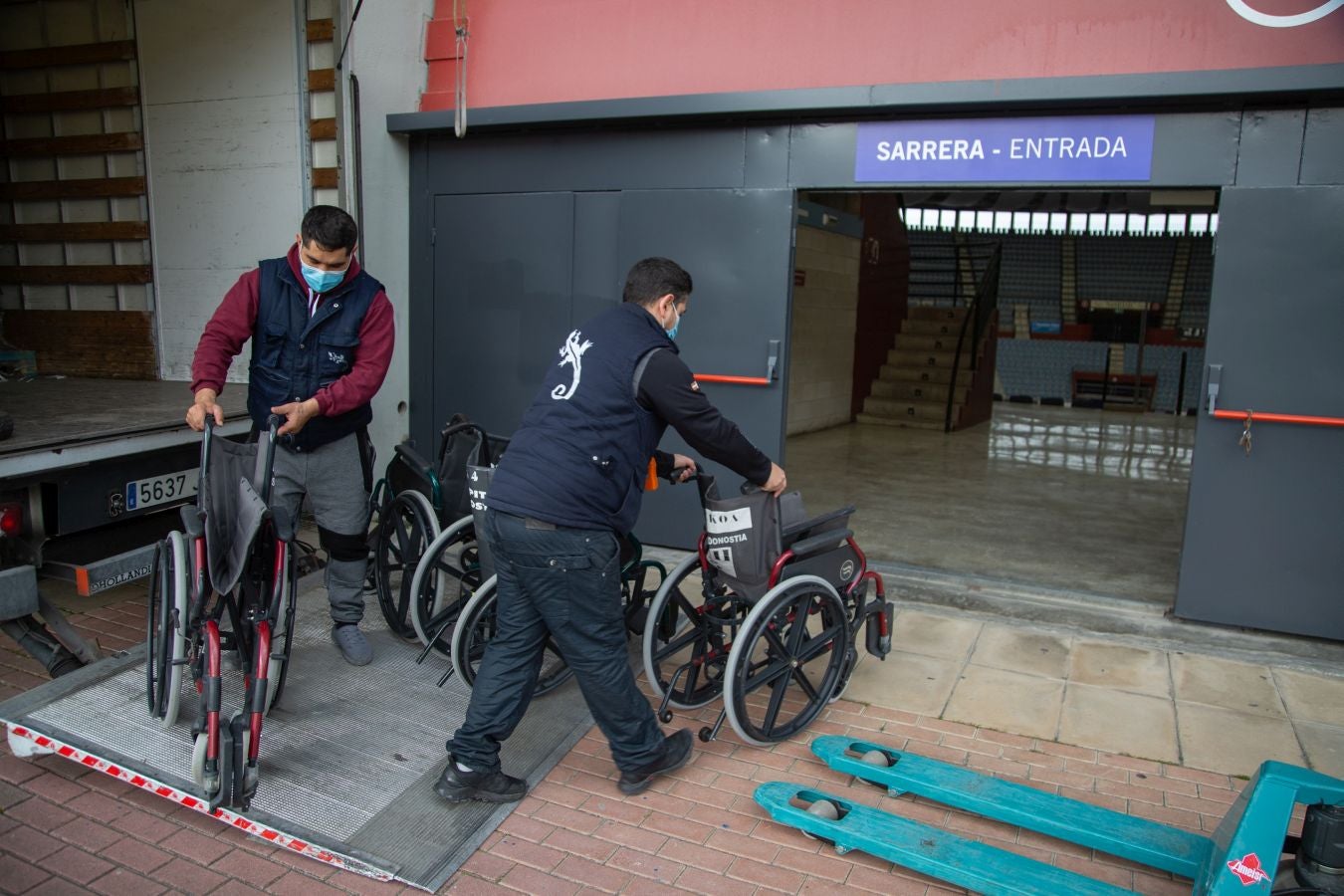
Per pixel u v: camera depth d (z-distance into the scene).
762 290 4.98
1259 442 4.17
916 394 11.77
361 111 5.35
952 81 4.52
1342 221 3.94
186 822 2.73
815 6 4.84
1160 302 23.94
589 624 2.67
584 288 5.38
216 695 2.55
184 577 2.79
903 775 2.92
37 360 6.22
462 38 5.09
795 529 3.16
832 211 10.27
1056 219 24.11
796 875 2.56
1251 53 4.16
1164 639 4.26
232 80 5.52
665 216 5.12
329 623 4.00
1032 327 23.33
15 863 2.51
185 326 5.88
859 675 3.84
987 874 2.43
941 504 7.09
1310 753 3.27
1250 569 4.26
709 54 5.09
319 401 3.25
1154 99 4.12
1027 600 4.70
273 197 5.55
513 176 5.46
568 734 3.26
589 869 2.55
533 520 2.57
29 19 5.91
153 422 3.92
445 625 3.50
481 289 5.64
